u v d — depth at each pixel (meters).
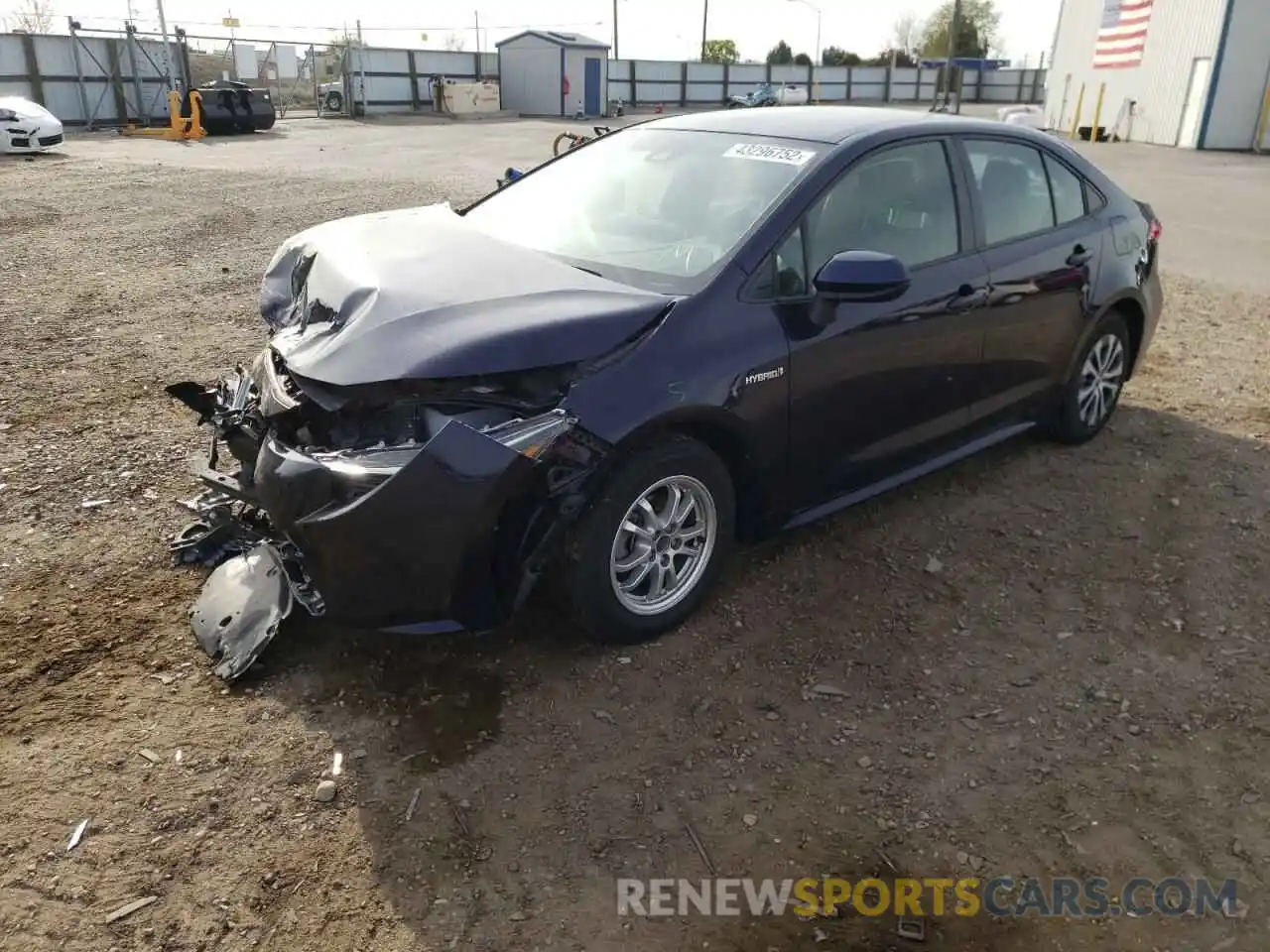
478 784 2.86
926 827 2.77
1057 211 4.88
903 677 3.39
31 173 15.05
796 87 49.53
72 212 11.48
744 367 3.41
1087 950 2.41
